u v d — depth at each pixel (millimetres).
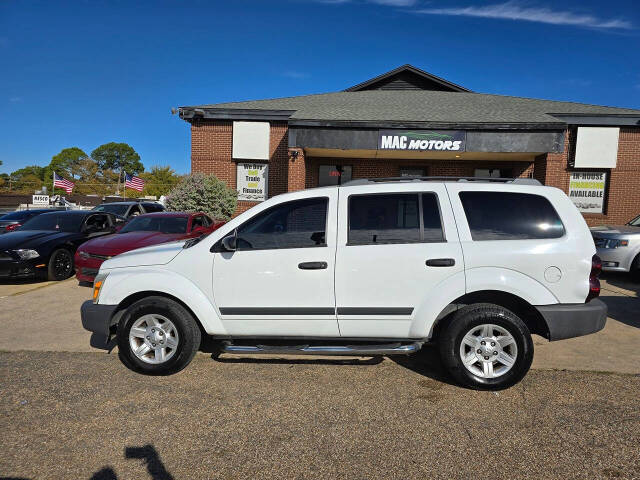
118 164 108812
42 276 8094
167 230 8398
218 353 4531
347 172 14820
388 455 2707
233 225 3930
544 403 3402
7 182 77188
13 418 3154
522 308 3846
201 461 2652
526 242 3611
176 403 3406
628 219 13344
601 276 8883
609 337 5062
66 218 9508
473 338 3646
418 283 3631
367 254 3684
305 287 3746
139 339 3998
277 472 2543
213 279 3857
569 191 13688
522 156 13234
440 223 3721
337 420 3148
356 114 12867
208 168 14336
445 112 13258
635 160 13164
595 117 12953
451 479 2465
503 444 2820
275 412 3266
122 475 2518
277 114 13820
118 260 4137
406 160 14734
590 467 2568
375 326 3736
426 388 3695
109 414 3223
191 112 13930
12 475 2502
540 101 15602
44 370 4055
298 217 3885
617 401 3434
